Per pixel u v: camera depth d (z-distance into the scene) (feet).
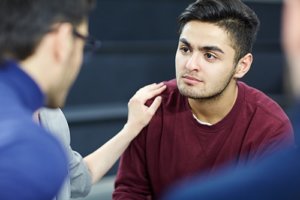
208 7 4.42
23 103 2.71
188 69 4.50
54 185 2.59
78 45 2.96
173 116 5.02
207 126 4.87
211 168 4.96
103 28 13.97
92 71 13.44
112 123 12.85
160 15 14.89
